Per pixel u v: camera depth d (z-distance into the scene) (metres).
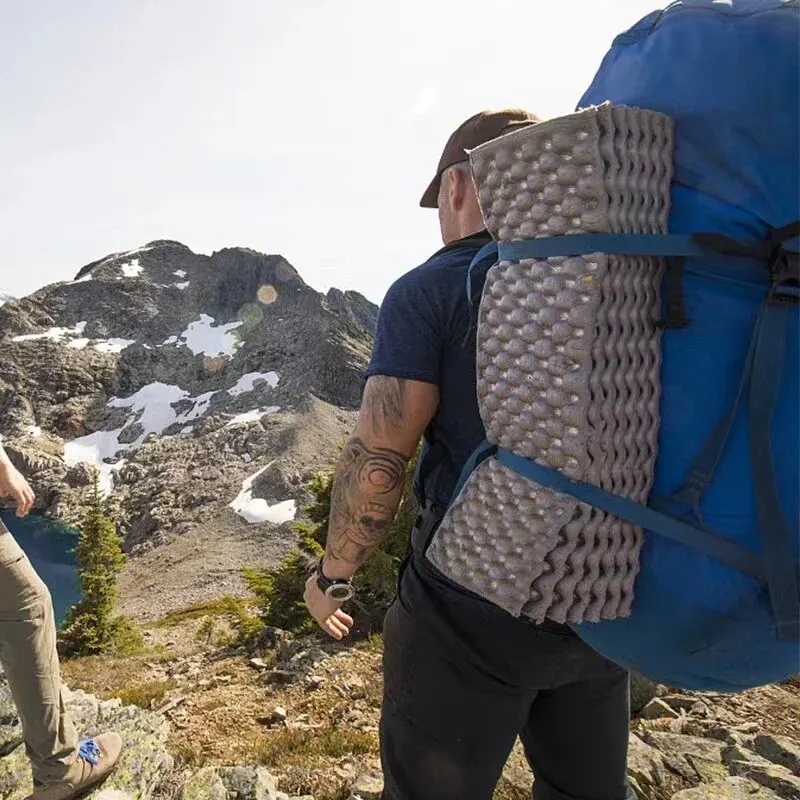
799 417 1.39
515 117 2.08
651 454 1.48
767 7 1.47
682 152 1.49
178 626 34.12
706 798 4.21
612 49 1.70
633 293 1.44
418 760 2.10
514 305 1.51
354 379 144.25
